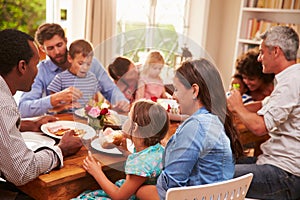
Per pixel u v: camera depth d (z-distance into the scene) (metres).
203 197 1.37
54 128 1.92
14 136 1.43
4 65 1.54
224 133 1.55
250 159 2.38
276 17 4.32
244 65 2.84
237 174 2.05
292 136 2.10
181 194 1.31
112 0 3.46
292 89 2.05
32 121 1.97
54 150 1.53
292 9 3.97
